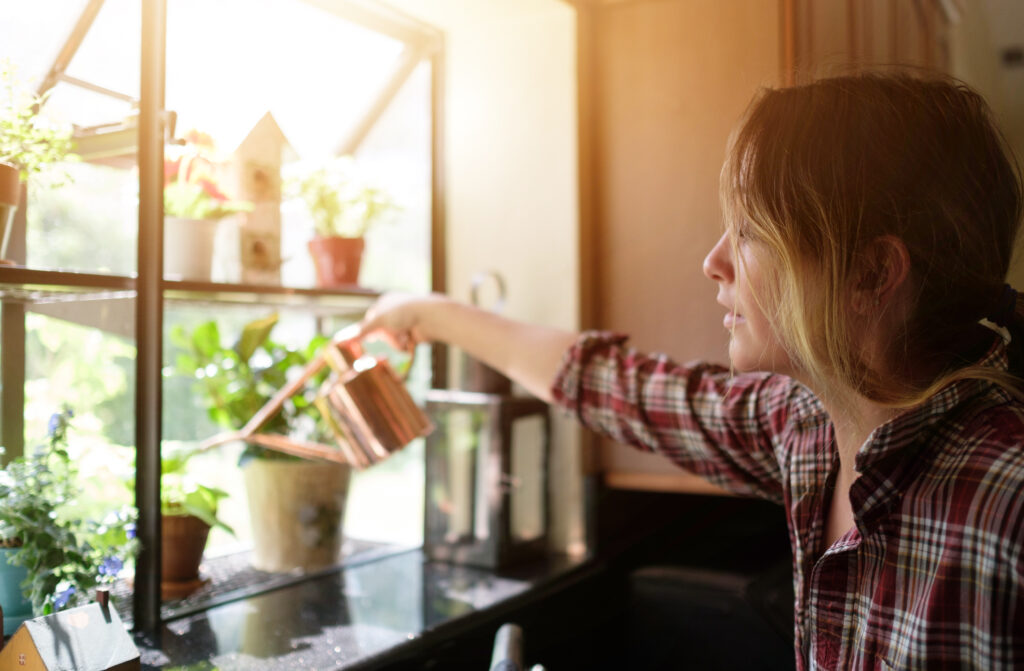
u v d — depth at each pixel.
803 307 0.68
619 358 1.15
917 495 0.67
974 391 0.68
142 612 1.08
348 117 1.52
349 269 1.43
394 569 1.43
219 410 1.35
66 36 1.01
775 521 1.50
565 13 1.53
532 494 1.54
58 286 0.98
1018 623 0.59
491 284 1.62
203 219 1.19
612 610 1.53
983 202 0.66
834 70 0.80
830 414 0.78
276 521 1.33
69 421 0.99
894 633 0.67
